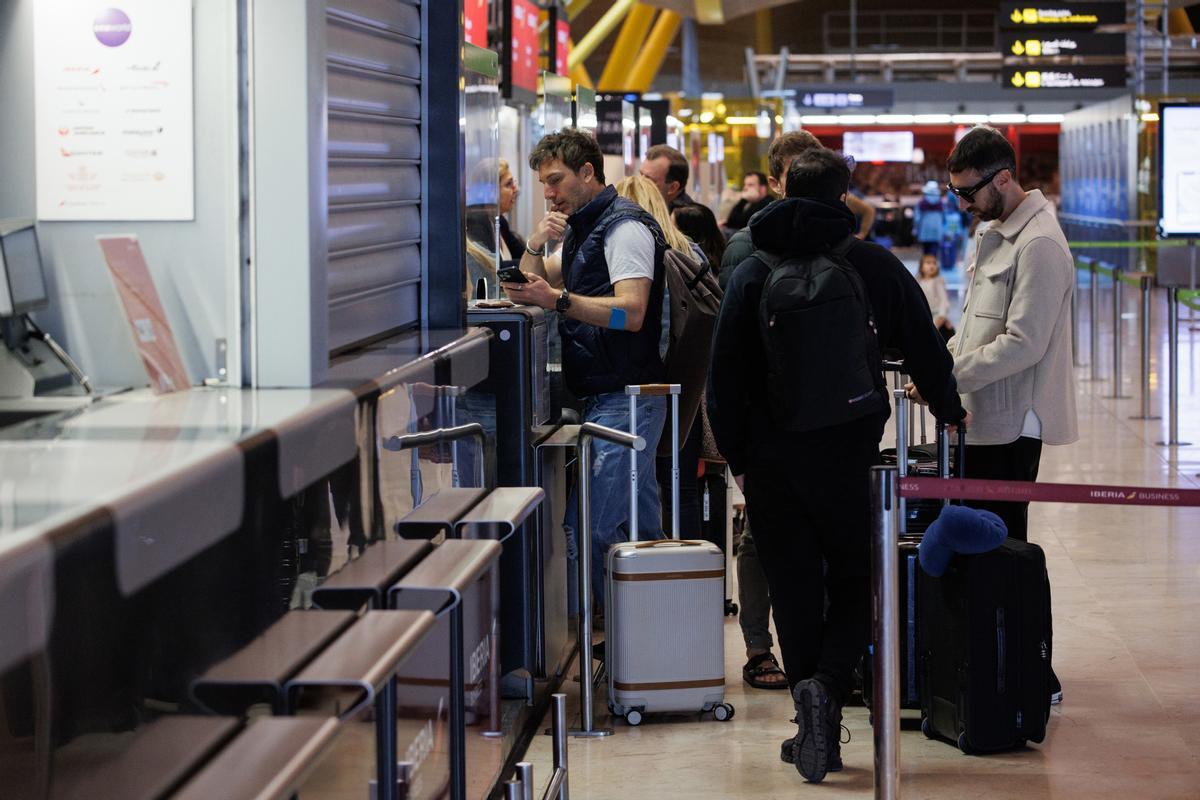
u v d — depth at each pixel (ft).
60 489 8.78
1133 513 39.93
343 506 13.52
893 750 17.17
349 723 11.91
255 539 11.12
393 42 19.45
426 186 20.84
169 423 11.62
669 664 23.56
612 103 64.44
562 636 25.76
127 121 14.44
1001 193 23.62
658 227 25.82
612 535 25.62
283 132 14.39
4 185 14.53
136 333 13.47
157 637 9.47
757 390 21.22
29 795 7.98
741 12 157.07
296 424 11.86
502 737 20.49
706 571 23.62
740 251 26.37
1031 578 21.79
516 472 22.90
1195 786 20.49
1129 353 76.95
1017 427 23.59
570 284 25.70
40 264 13.52
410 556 14.05
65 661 8.21
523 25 44.86
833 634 21.03
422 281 20.95
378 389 14.62
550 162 25.49
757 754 22.06
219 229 14.51
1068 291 23.43
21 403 12.77
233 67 14.34
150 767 9.43
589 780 20.88
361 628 11.30
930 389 21.44
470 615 15.96
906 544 22.98
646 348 25.58
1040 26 116.88
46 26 14.38
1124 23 116.88
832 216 20.68
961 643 21.79
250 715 10.48
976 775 21.02
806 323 20.22
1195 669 26.27
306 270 14.40
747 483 21.43
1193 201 67.00
